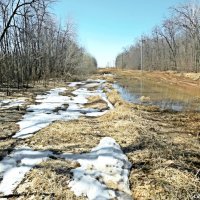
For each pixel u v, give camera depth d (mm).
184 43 54062
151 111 13656
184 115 12648
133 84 32281
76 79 38812
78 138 7867
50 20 34188
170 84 31000
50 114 11984
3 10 24391
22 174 5754
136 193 5039
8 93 18422
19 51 26203
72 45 43312
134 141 7426
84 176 5570
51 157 6586
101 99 17297
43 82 29438
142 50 80125
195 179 5289
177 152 6734
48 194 5027
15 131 8945
